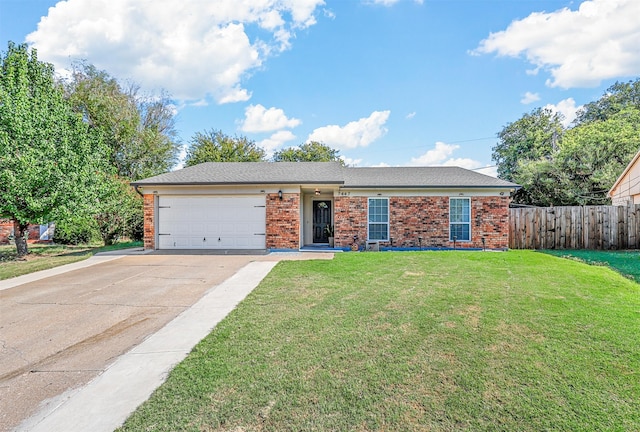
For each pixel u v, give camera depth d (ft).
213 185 41.50
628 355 11.82
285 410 9.04
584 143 65.21
